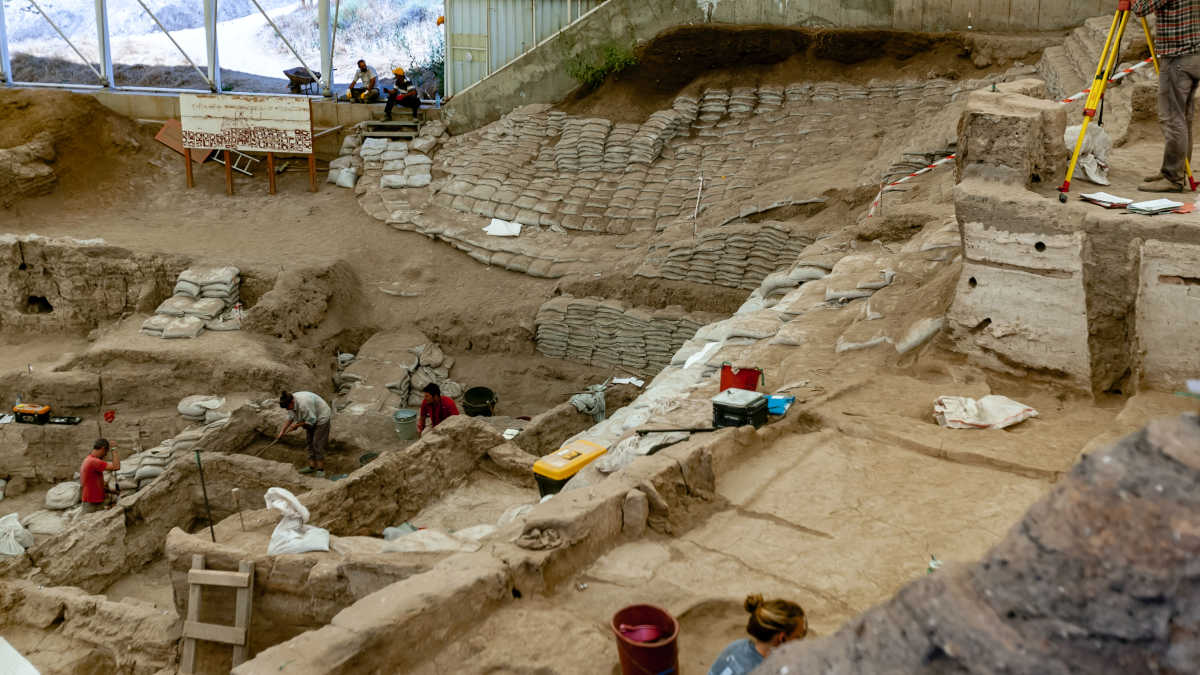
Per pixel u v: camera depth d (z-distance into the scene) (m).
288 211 23.42
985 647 1.94
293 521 7.38
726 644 4.45
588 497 5.27
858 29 23.05
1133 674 1.83
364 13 28.05
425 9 27.89
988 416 6.52
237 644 7.04
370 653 4.10
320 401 14.03
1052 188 7.44
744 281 18.20
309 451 14.23
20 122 23.30
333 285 19.97
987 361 7.37
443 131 25.66
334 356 19.36
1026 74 20.56
